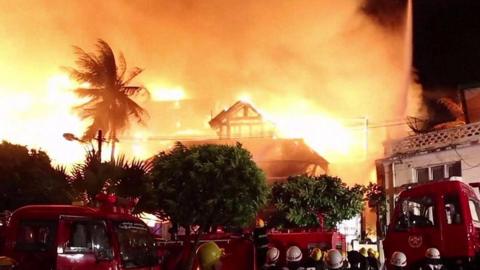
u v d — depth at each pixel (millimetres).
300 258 10906
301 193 15977
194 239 12000
